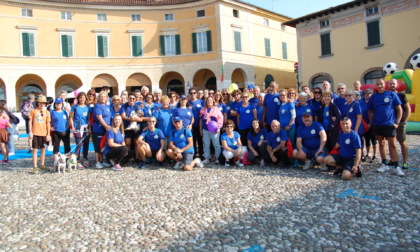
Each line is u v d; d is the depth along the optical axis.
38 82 28.12
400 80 14.21
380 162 7.89
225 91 9.65
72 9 27.22
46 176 7.59
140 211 4.86
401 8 19.42
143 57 28.36
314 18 23.75
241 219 4.38
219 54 27.45
